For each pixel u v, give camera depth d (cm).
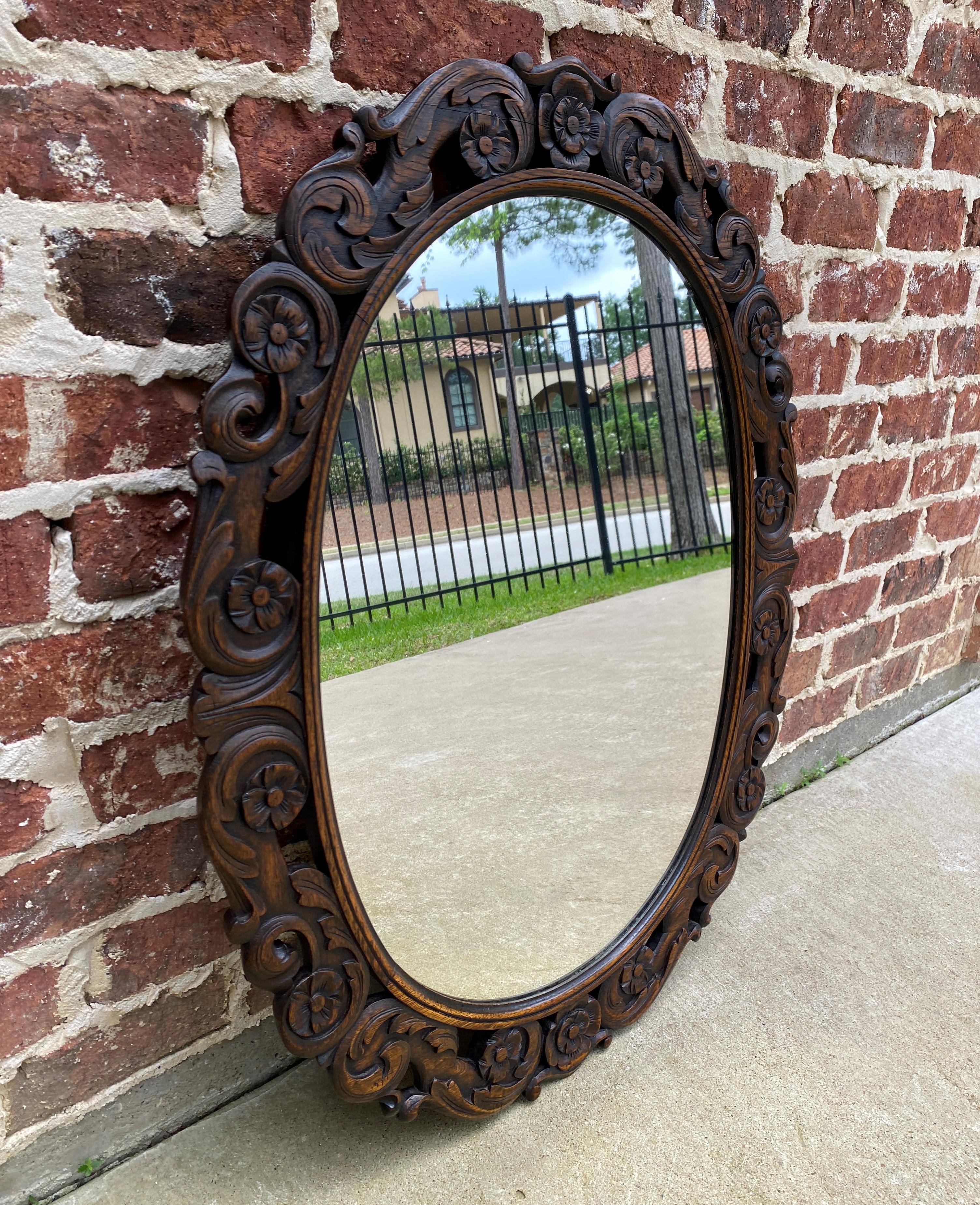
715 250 119
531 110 95
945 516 212
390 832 103
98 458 87
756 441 132
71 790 93
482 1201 103
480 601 106
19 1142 98
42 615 87
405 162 87
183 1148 110
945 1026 130
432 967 109
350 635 93
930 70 163
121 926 100
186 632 81
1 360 79
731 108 133
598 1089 121
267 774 88
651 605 126
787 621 143
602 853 128
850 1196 103
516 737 115
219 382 78
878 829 181
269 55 87
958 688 246
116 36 78
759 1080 121
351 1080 101
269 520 93
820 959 145
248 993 115
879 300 171
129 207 83
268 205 92
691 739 137
